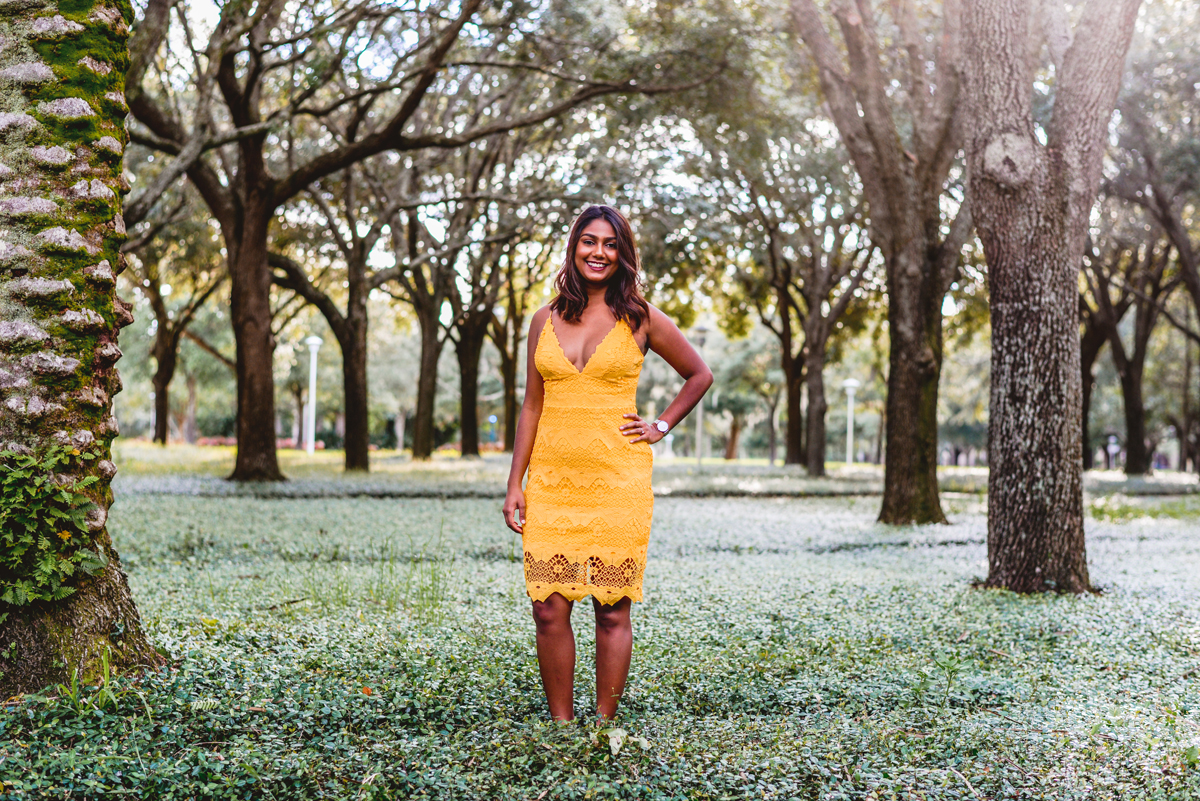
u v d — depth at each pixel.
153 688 3.62
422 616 5.46
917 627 5.62
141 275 30.98
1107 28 7.27
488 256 28.42
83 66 3.80
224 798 2.77
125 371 44.75
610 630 3.56
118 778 2.81
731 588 6.98
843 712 3.86
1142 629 5.70
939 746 3.42
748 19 14.63
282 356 41.78
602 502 3.47
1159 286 30.78
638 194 19.86
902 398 13.15
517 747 3.18
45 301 3.66
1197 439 47.75
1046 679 4.50
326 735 3.29
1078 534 7.28
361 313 22.55
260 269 17.72
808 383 27.66
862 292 30.73
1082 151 7.32
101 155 3.85
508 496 3.61
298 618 5.33
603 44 14.74
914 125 13.16
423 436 28.09
